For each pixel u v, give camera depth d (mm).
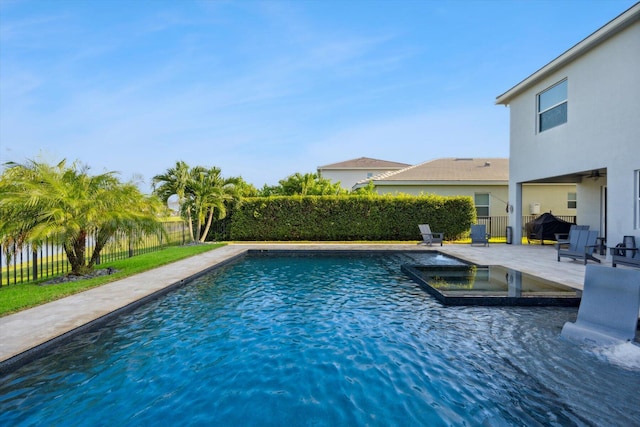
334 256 13227
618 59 9484
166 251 12977
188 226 16906
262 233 17828
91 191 7953
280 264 11422
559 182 15594
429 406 3299
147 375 3918
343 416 3164
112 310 5488
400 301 6809
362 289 7848
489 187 19844
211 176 16812
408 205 17359
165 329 5332
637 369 3904
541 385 3607
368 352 4488
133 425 3055
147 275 8430
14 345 4086
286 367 4105
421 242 16188
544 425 2990
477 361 4168
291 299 7031
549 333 5016
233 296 7254
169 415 3191
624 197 9328
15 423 3053
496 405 3287
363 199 17516
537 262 10328
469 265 9750
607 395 3402
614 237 9656
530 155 13695
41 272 8125
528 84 13367
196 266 9781
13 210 6812
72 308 5570
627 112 9234
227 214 18016
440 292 6715
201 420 3121
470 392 3514
